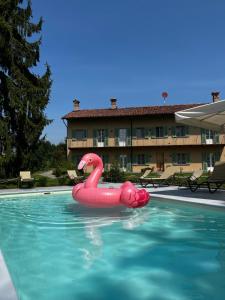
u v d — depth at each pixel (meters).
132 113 36.72
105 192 9.34
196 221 8.24
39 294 4.00
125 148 37.72
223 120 12.74
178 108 37.00
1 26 20.92
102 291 4.07
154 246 6.08
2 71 22.64
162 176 17.00
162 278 4.47
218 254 5.54
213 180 13.12
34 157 23.62
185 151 36.81
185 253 5.61
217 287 4.12
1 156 21.58
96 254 5.64
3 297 3.34
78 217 9.06
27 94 22.56
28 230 7.65
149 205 10.83
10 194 15.08
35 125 22.67
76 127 38.19
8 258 5.50
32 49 23.55
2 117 22.38
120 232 7.21
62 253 5.74
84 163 9.71
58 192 16.23
